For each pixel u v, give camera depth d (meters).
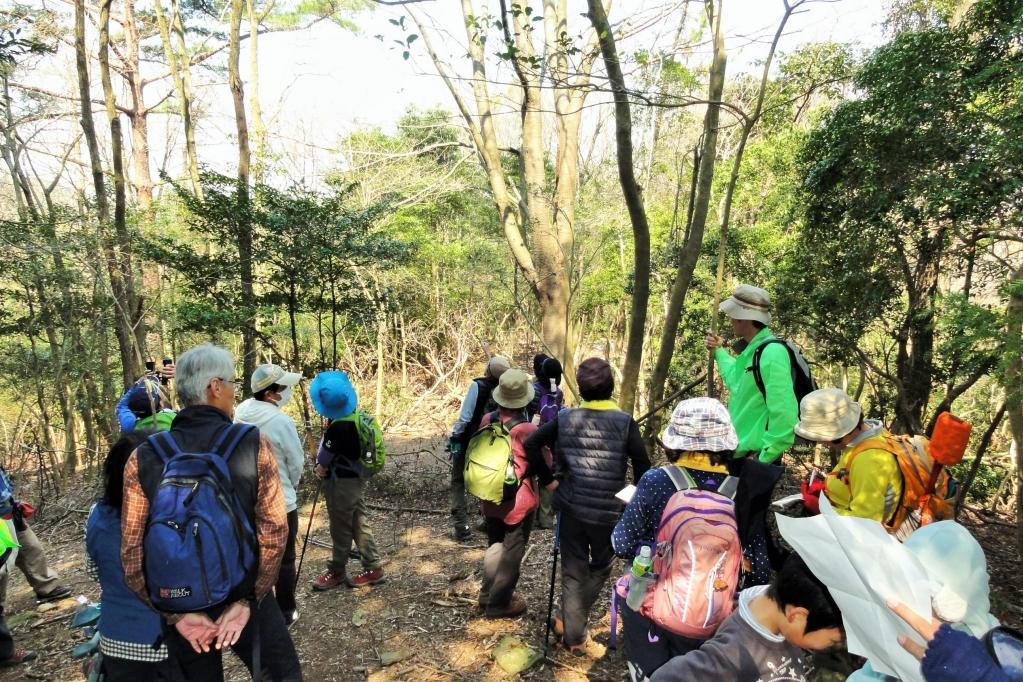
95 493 7.72
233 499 2.29
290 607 4.25
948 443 2.68
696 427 2.57
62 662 4.07
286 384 4.04
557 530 3.64
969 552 1.43
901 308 6.36
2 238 7.64
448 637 4.08
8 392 9.41
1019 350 3.24
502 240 15.85
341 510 4.68
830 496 2.90
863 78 5.68
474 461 4.00
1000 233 4.83
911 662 1.31
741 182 9.34
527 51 7.55
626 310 12.32
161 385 6.09
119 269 7.88
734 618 1.66
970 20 5.12
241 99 8.59
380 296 9.22
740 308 3.67
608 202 12.74
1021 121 4.44
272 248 7.61
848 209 5.88
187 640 2.36
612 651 3.80
